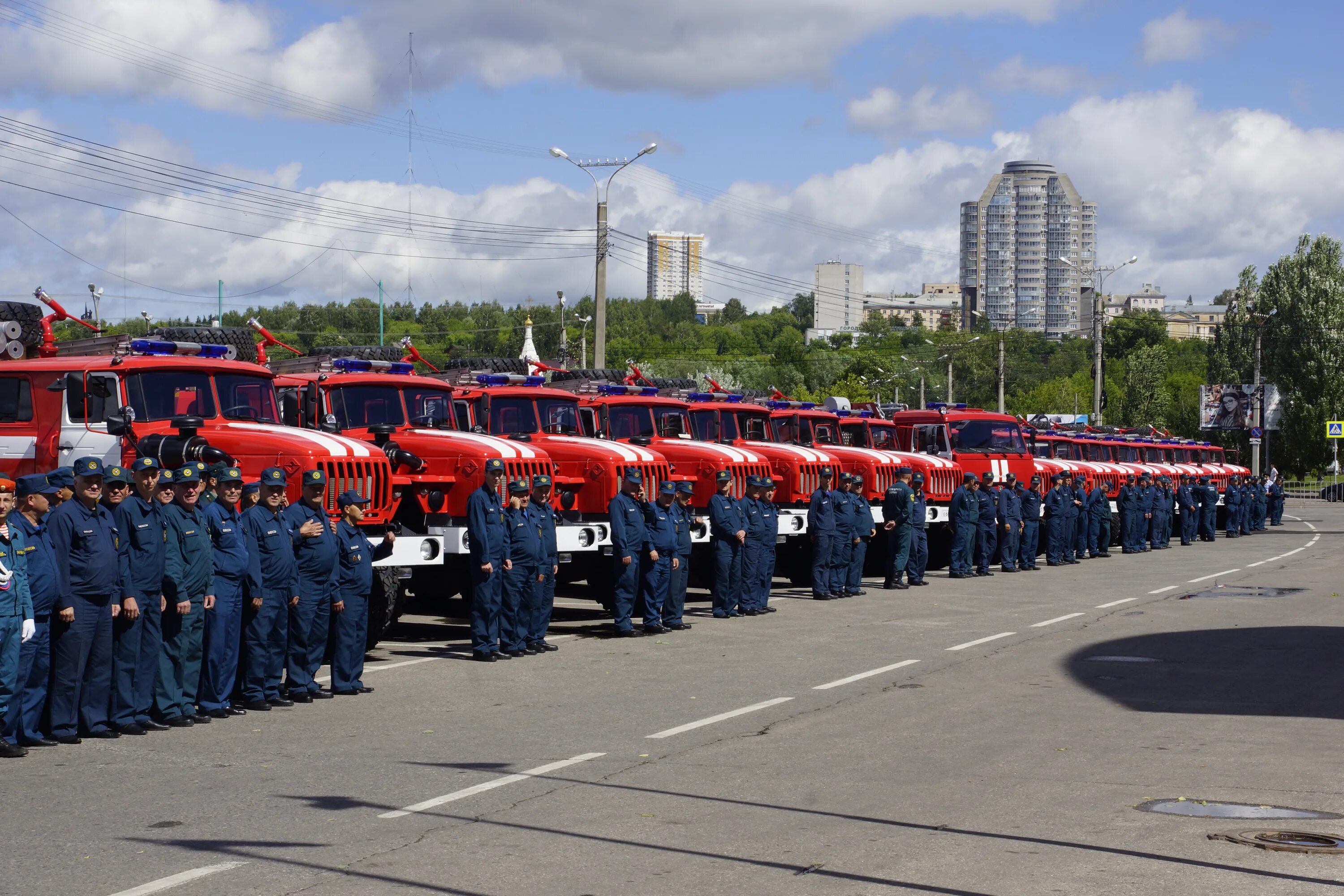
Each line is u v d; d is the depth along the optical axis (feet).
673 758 29.01
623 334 404.36
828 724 32.94
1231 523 130.62
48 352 48.42
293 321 268.41
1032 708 35.22
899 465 77.61
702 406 70.18
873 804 24.97
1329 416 237.45
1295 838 22.61
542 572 45.80
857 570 67.41
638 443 64.59
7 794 25.90
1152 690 38.19
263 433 43.24
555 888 19.85
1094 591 69.62
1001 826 23.35
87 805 24.99
